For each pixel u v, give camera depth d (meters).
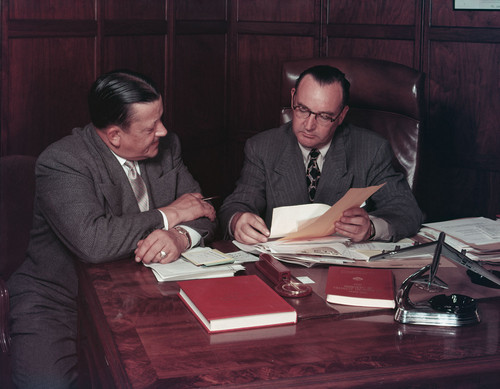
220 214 2.21
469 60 3.79
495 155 3.81
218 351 1.21
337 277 1.56
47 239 2.07
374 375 1.14
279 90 4.24
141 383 1.08
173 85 3.84
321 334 1.29
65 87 3.09
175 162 2.23
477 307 1.44
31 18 2.89
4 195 2.14
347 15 4.07
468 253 1.78
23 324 1.92
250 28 4.22
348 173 2.27
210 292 1.43
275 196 2.32
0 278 1.95
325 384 1.11
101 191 1.92
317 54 4.16
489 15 3.70
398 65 2.51
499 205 3.85
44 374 1.82
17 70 2.84
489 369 1.18
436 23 3.84
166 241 1.70
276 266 1.59
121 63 3.43
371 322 1.35
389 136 2.50
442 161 3.97
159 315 1.38
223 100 4.32
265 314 1.31
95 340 1.48
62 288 2.05
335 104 2.10
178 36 3.84
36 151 2.98
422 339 1.28
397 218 2.02
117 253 1.76
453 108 3.88
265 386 1.09
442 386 1.16
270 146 2.37
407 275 1.64
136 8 3.50
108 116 1.88
